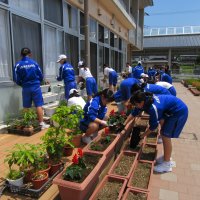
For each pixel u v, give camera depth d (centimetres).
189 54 3753
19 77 545
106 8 1333
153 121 387
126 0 1809
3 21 559
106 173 382
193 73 3381
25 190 306
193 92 1585
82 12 1009
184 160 461
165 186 366
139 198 307
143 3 2644
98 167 313
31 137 514
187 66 3675
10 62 582
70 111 388
